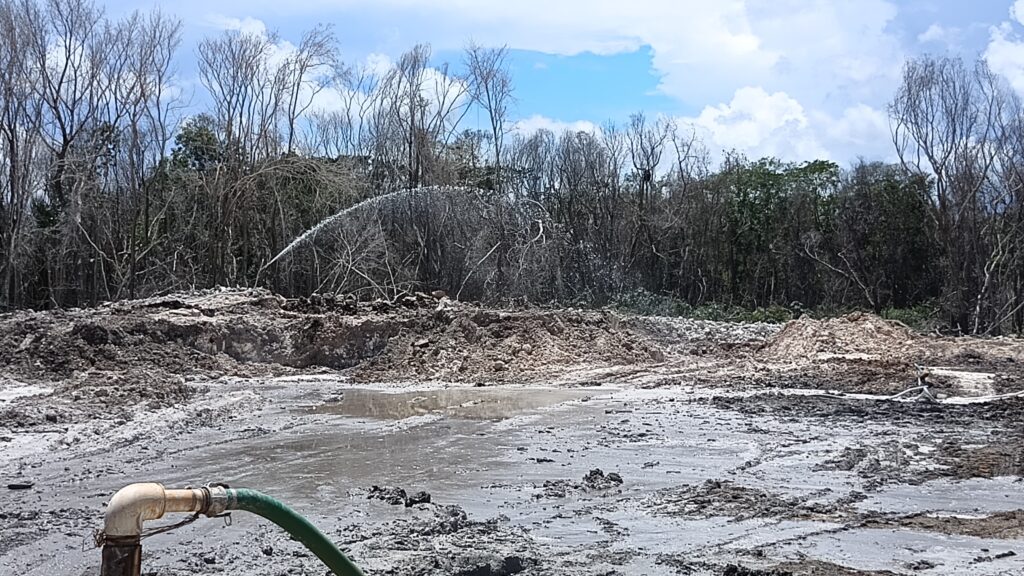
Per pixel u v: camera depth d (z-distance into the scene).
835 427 15.88
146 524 8.77
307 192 50.59
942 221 56.84
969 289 56.41
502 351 26.98
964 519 9.50
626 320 32.94
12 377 21.62
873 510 9.91
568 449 13.74
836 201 70.44
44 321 25.52
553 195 63.41
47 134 46.31
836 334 30.86
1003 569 7.69
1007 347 30.95
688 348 31.70
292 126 49.78
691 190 71.69
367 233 45.62
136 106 47.28
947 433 15.23
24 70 43.91
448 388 22.56
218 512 3.10
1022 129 56.75
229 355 25.95
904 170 61.69
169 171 52.53
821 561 7.94
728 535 8.85
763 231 72.62
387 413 17.67
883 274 66.50
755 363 26.89
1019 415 17.16
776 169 74.25
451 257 48.69
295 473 11.73
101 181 49.50
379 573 7.13
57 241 48.09
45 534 8.45
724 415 17.34
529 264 48.03
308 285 50.00
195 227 51.91
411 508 9.77
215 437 14.42
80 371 22.38
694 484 11.30
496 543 8.33
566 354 27.30
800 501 10.37
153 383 19.66
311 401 19.56
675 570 7.60
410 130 51.50
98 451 12.97
